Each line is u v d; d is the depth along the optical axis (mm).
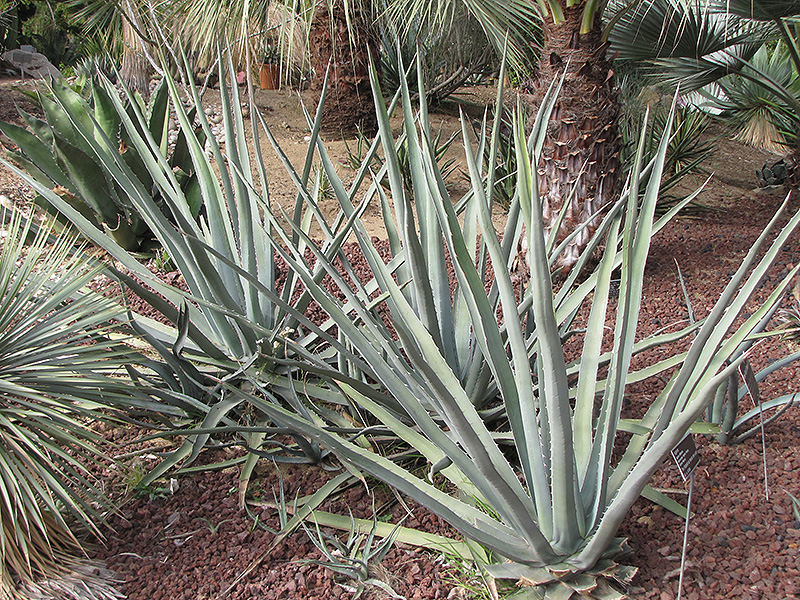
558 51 3908
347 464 2410
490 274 4117
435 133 7754
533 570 1936
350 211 2643
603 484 1907
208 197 2908
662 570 2066
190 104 7250
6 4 10578
